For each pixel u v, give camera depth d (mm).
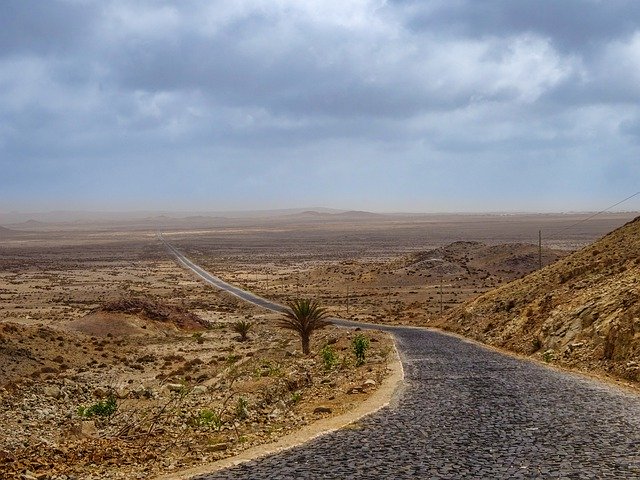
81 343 56625
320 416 20438
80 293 135625
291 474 13234
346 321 85062
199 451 16688
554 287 49625
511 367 31438
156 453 16875
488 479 12477
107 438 20000
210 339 69938
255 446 16422
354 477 12867
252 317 93875
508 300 54656
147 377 43656
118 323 73875
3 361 45312
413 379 27062
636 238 50938
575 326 35531
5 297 127562
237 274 186250
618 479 12305
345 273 161250
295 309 50844
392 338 53031
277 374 33312
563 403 20500
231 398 25234
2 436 23688
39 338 52625
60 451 17703
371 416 19062
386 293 126938
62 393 35031
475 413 19078
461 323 61719
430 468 13328
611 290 36688
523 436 15961
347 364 34750
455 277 140750
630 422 17391
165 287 150500
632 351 27672
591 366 29703
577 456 13984
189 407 25375
